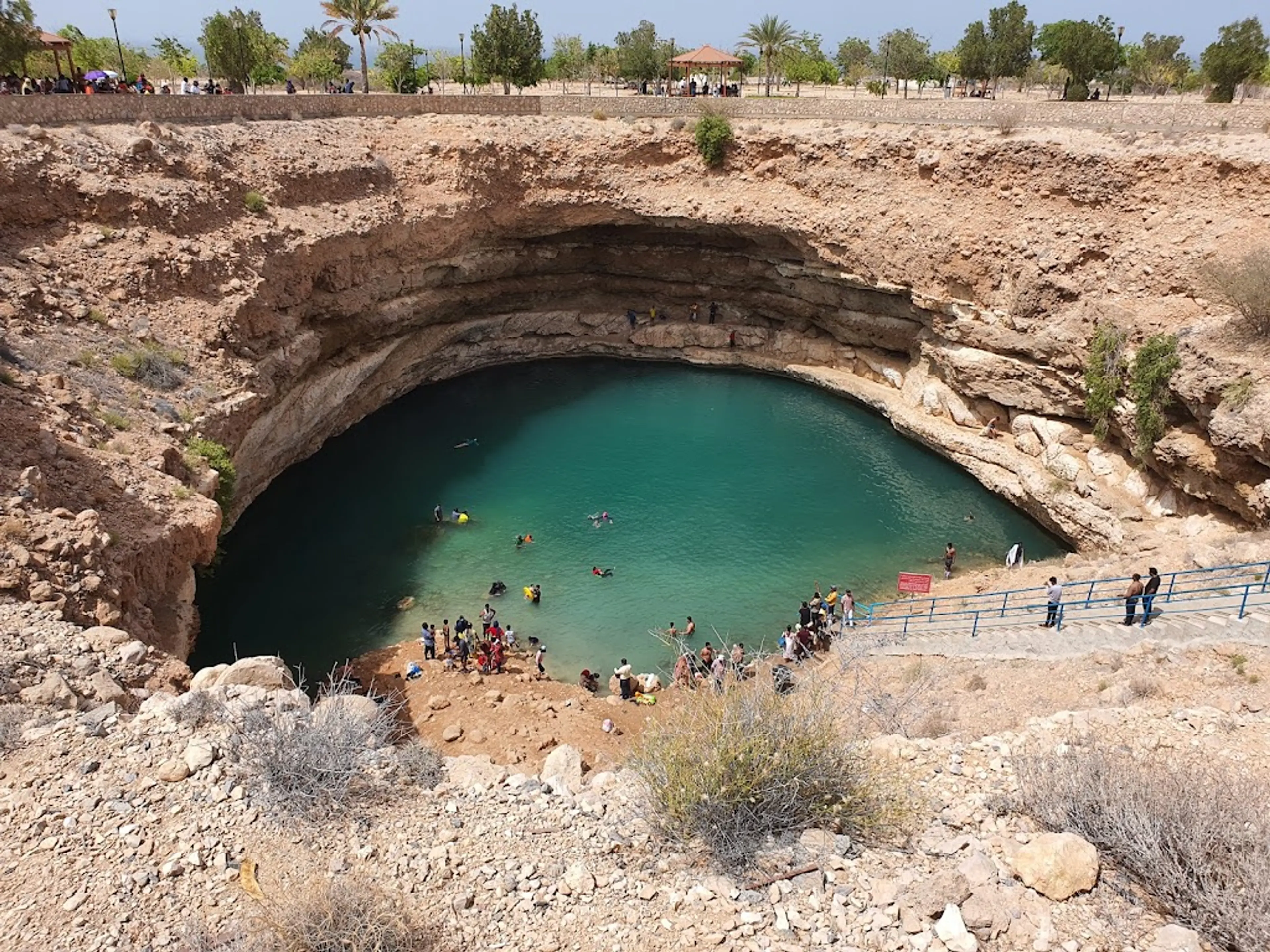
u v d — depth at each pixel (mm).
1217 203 29109
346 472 33812
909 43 64000
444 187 37219
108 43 60594
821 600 24500
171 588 18031
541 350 45750
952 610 23656
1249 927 8039
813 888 9234
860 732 13633
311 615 25500
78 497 17031
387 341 37125
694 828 10117
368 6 49625
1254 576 18938
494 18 52125
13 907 8703
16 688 12047
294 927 8289
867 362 41312
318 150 33969
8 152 24703
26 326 21531
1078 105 34812
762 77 75125
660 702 21172
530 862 9852
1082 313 30438
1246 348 24812
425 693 21375
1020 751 11859
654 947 8625
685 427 38625
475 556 28719
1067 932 8484
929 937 8531
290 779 10625
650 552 29109
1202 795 9602
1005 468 32688
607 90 69688
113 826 9852
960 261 34219
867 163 37812
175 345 24406
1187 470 25891
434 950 8578
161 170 27844
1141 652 16328
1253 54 40875
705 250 43906
